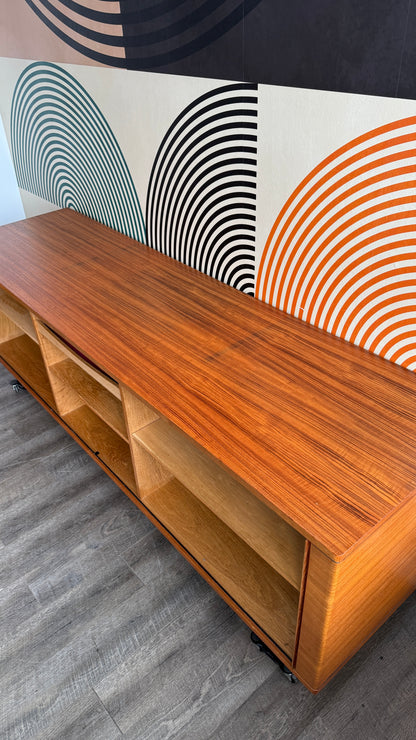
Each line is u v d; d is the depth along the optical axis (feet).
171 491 6.28
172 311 5.96
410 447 4.09
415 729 4.63
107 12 6.26
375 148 4.35
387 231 4.58
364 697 4.86
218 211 6.17
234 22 4.90
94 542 6.32
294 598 5.06
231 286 6.47
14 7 7.91
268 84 4.89
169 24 5.57
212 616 5.55
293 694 4.91
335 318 5.36
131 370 5.05
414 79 3.87
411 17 3.69
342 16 4.07
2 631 5.49
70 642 5.38
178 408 4.56
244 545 5.61
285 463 3.99
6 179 10.78
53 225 8.49
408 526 4.16
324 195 4.91
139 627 5.48
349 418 4.38
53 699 4.96
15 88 9.02
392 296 4.78
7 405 8.46
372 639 5.26
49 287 6.56
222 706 4.85
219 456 4.07
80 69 7.26
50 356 7.07
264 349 5.25
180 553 6.12
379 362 5.04
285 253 5.56
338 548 3.38
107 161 7.72
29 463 7.38
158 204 7.09
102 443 7.03
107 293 6.37
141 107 6.57
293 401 4.58
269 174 5.34
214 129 5.71
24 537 6.40
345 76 4.27
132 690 4.99
